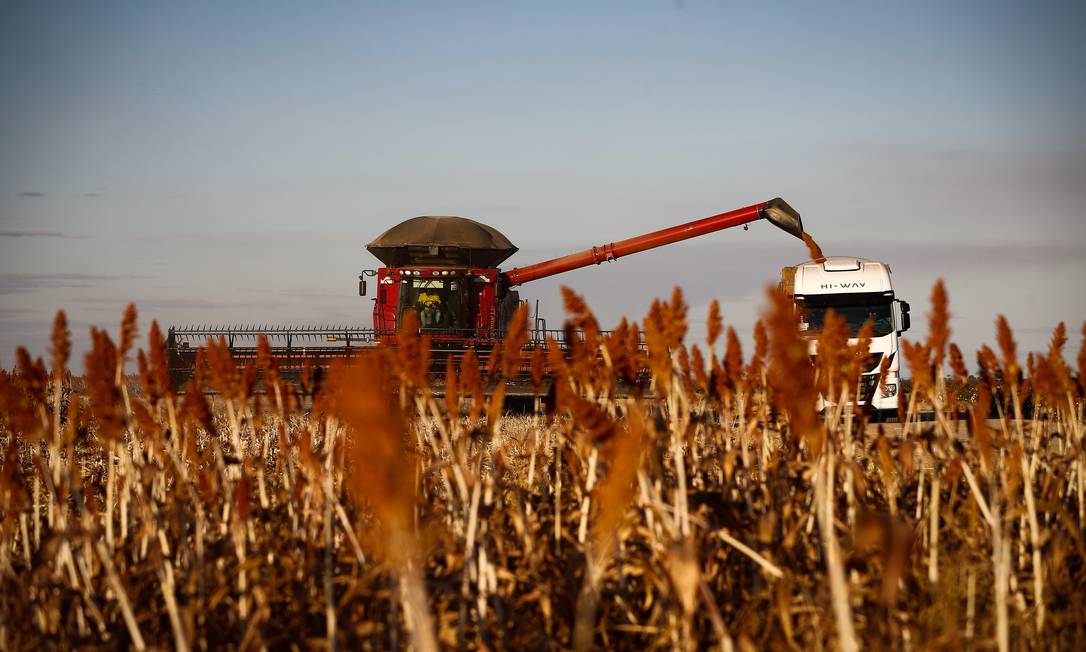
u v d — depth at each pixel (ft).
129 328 17.66
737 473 19.57
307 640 14.90
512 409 84.84
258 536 19.35
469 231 99.96
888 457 19.70
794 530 16.81
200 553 16.88
